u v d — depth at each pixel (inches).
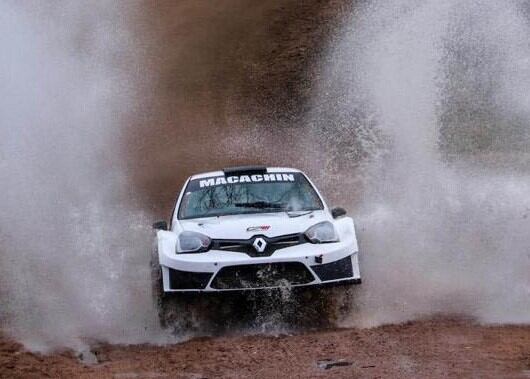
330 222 1234.6
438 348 971.3
